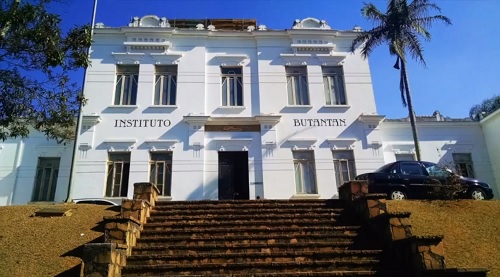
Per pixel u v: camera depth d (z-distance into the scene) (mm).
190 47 22359
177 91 21359
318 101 21766
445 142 22609
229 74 22281
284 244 10117
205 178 19812
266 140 20609
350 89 22172
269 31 22703
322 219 12164
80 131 19906
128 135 20344
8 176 20078
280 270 9148
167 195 19500
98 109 20641
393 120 23344
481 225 12352
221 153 20641
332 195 19953
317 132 21125
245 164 20609
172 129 20594
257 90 21797
